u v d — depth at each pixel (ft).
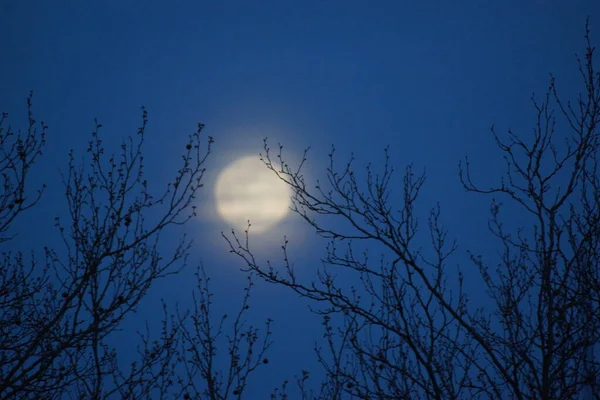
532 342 18.03
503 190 19.20
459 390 18.47
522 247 19.54
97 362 19.33
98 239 19.11
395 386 19.31
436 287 19.62
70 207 19.40
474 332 17.40
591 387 16.70
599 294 17.37
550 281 17.72
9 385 16.80
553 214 18.42
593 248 18.10
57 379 18.40
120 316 18.79
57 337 17.93
